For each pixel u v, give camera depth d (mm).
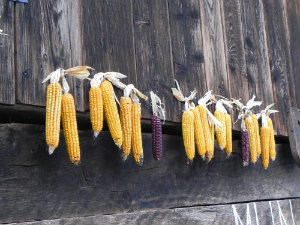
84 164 1062
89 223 1036
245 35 1562
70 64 1029
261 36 1635
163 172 1240
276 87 1659
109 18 1140
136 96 1103
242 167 1491
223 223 1363
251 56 1566
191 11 1372
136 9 1214
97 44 1098
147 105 1180
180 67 1294
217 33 1445
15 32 942
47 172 992
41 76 966
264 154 1490
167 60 1262
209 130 1286
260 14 1653
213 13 1448
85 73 984
